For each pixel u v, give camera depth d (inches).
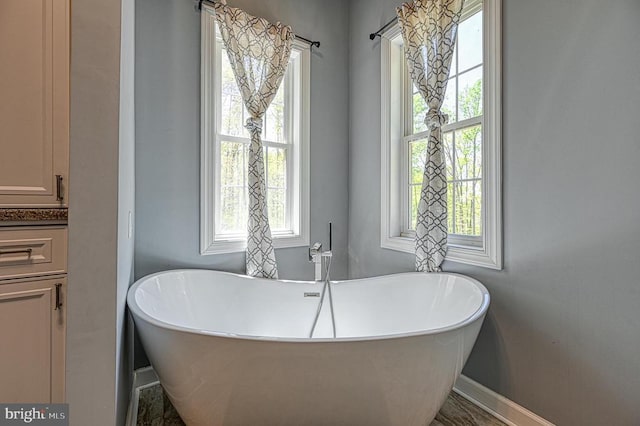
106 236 39.6
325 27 100.9
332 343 43.5
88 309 38.6
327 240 102.4
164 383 51.0
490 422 60.5
